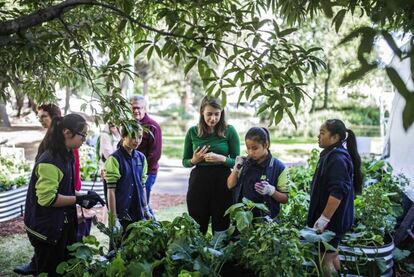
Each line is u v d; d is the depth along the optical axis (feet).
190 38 6.25
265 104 6.64
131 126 9.01
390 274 12.51
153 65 71.36
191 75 77.87
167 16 6.12
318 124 57.41
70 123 10.00
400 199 16.74
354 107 59.72
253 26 6.28
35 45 6.81
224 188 13.47
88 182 22.84
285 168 12.10
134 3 7.47
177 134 76.33
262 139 11.67
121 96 8.59
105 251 16.08
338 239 10.64
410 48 2.83
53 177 9.96
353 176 11.45
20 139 55.01
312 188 11.18
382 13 3.12
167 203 26.21
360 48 3.05
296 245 8.55
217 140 13.62
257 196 11.74
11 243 17.33
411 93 2.58
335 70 44.39
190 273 7.87
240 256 8.97
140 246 8.66
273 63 6.61
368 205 13.23
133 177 11.97
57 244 10.39
